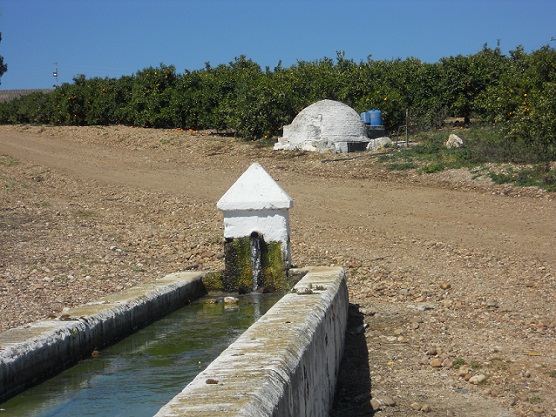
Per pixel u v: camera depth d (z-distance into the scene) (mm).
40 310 8633
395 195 18516
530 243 13438
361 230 14961
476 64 31875
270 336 4926
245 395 3648
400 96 30844
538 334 7840
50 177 22938
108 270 11359
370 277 11180
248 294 9352
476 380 6383
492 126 28062
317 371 5238
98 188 21141
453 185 19172
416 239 14016
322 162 23234
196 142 29125
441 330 8109
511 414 5648
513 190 17906
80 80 40344
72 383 5598
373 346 7602
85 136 32938
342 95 30844
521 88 26281
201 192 20297
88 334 6344
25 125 38750
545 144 20359
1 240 13148
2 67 50094
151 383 5617
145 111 35281
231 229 9523
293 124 26906
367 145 25375
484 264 11875
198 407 3502
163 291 8164
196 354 6469
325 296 6699
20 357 5355
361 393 6223
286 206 9398
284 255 9477
